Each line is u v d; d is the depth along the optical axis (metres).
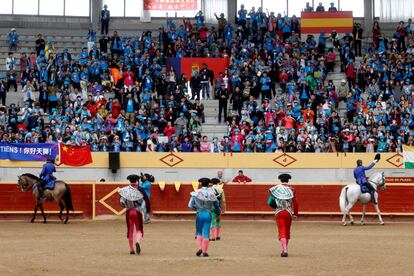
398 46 48.78
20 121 40.50
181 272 15.30
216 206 18.73
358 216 34.16
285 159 38.66
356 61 48.22
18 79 47.28
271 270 15.63
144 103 42.34
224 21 50.12
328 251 19.84
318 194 34.25
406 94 43.47
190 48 48.03
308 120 40.81
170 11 53.50
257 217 34.22
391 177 36.25
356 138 39.00
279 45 48.06
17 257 18.08
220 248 20.91
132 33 52.75
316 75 45.16
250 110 41.69
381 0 53.69
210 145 39.72
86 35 52.22
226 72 44.91
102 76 45.12
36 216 34.03
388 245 21.70
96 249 20.27
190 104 42.22
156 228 29.47
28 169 38.19
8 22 52.19
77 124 40.34
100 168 38.62
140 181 33.75
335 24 50.44
